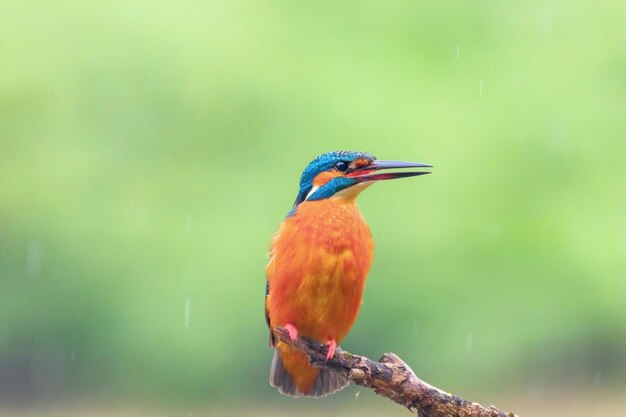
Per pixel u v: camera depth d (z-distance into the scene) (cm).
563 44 1681
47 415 1866
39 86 1698
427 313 1695
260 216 1630
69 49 1688
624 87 1683
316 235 676
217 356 1756
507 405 1852
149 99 1659
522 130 1634
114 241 1688
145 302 1705
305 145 1620
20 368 1894
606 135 1653
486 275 1648
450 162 1596
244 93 1639
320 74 1634
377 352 1759
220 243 1639
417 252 1634
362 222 699
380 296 1684
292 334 673
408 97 1605
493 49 1666
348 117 1602
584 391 1856
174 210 1659
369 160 723
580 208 1638
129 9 1662
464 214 1609
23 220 1731
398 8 1661
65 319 1792
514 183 1625
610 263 1648
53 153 1700
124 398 1873
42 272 1738
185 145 1658
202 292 1664
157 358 1780
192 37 1641
